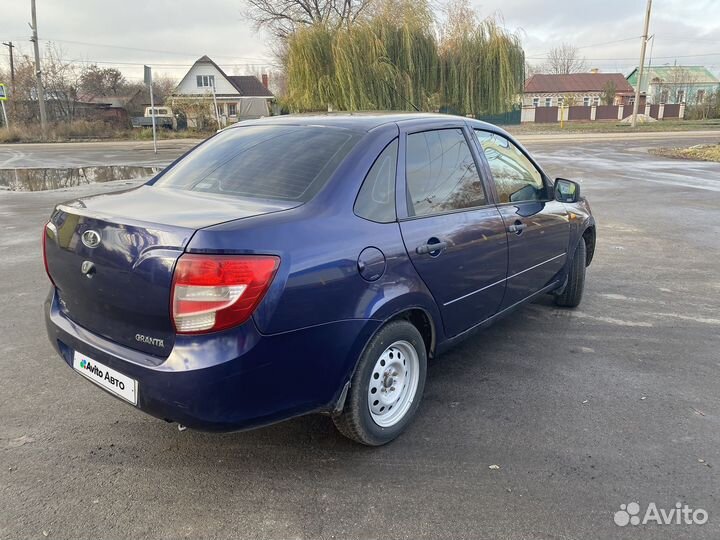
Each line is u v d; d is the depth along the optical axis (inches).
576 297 203.8
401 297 112.3
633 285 236.5
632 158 866.1
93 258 101.4
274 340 93.6
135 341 99.1
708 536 93.0
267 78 2881.4
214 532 94.0
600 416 131.6
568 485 106.2
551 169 707.4
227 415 92.4
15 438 121.0
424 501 101.8
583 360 162.9
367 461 114.0
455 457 115.3
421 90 1076.5
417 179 124.2
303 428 126.7
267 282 91.3
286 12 1692.9
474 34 1103.0
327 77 1059.9
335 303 100.5
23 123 1573.6
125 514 98.0
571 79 2827.3
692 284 237.9
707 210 420.5
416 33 1058.7
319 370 100.8
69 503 100.6
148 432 124.2
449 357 165.0
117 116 1919.3
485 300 143.3
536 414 132.5
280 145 125.8
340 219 105.1
